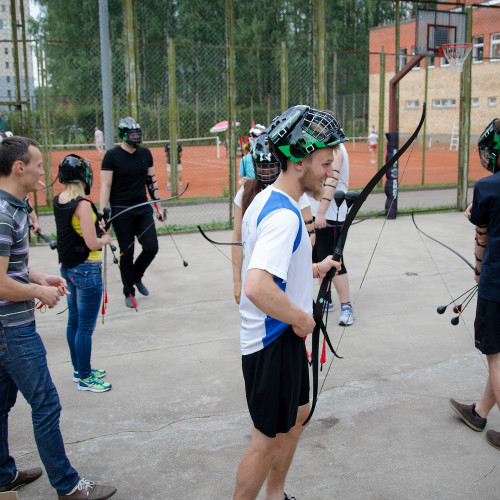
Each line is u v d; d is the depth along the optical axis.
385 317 5.27
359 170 22.00
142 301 5.85
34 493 2.82
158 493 2.79
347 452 3.12
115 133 21.03
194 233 9.55
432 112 31.45
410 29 31.53
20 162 2.49
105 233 3.72
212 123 33.34
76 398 3.78
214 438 3.28
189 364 4.30
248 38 38.84
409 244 8.32
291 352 2.15
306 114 2.03
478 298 3.03
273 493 2.54
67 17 35.19
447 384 3.93
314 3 9.66
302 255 2.12
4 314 2.48
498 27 26.17
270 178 3.19
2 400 2.70
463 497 2.73
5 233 2.40
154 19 36.78
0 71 14.02
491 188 2.85
